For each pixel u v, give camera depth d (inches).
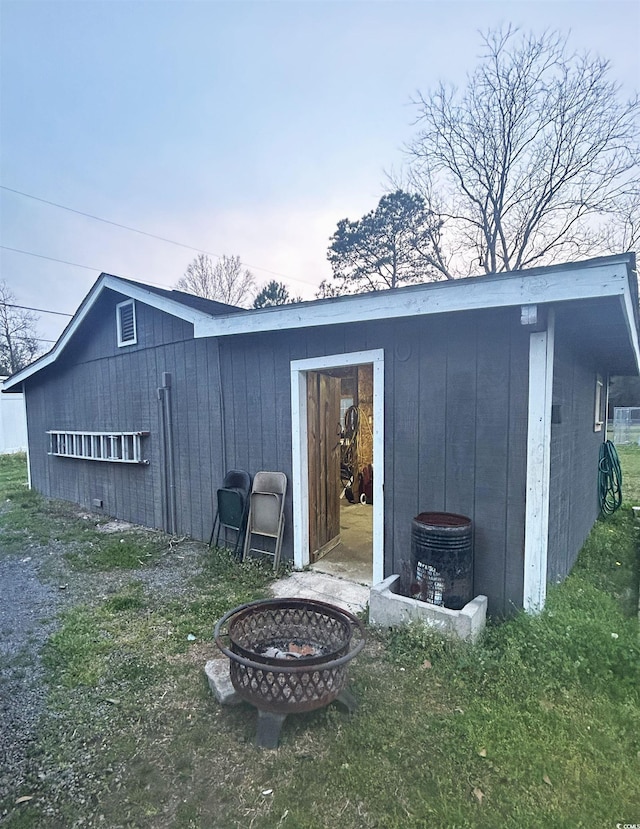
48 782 69.4
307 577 157.9
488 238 570.6
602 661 94.6
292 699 75.0
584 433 189.9
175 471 217.9
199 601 138.0
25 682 96.3
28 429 347.9
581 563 171.8
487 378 119.7
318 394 177.3
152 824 62.2
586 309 108.6
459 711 83.4
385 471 140.3
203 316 172.6
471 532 116.8
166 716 84.5
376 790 66.8
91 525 240.4
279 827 61.4
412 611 111.2
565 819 61.7
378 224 654.5
